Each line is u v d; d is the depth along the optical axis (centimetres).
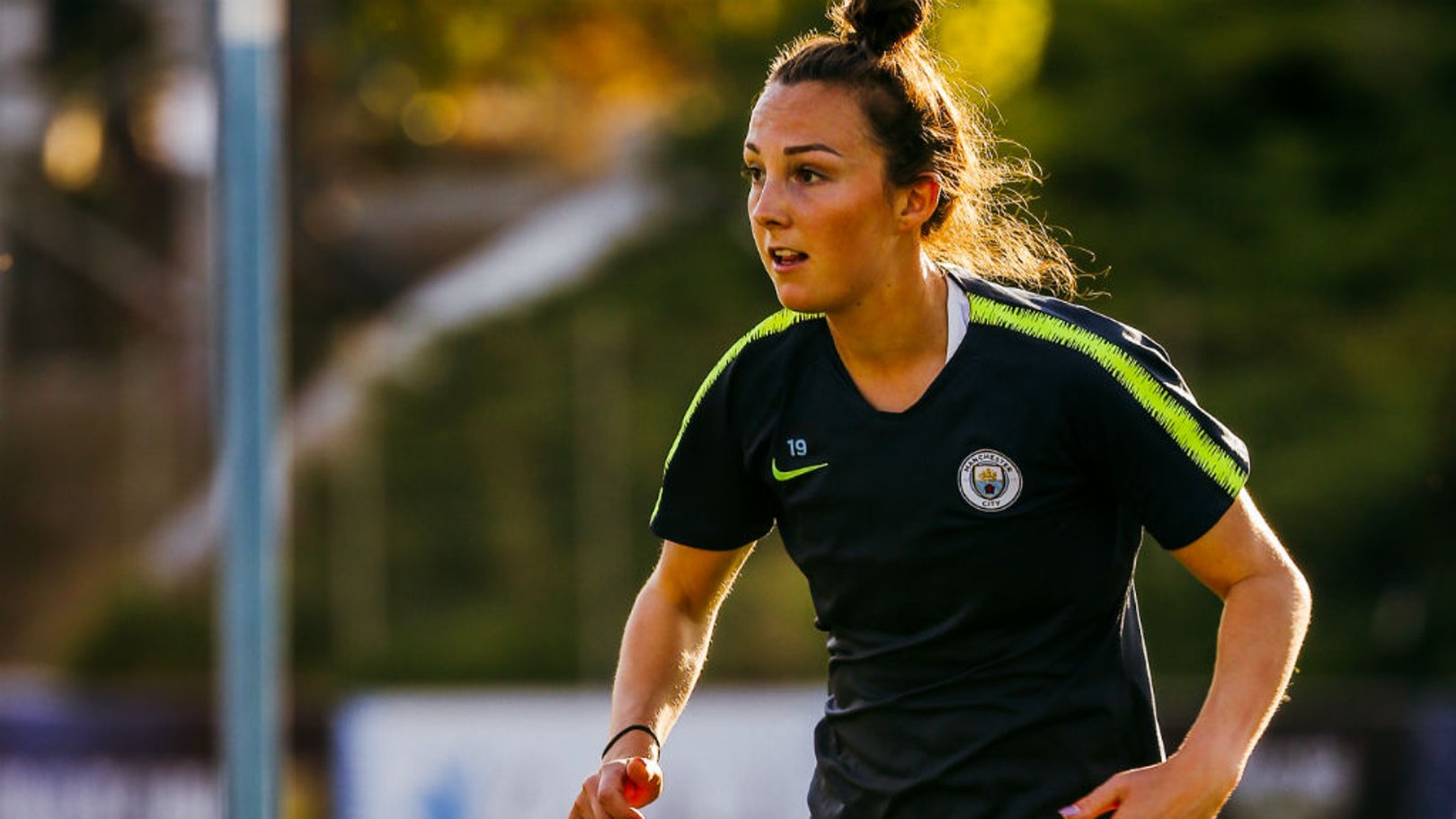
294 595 4750
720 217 6244
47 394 6181
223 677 1634
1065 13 6081
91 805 3366
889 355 848
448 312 6109
